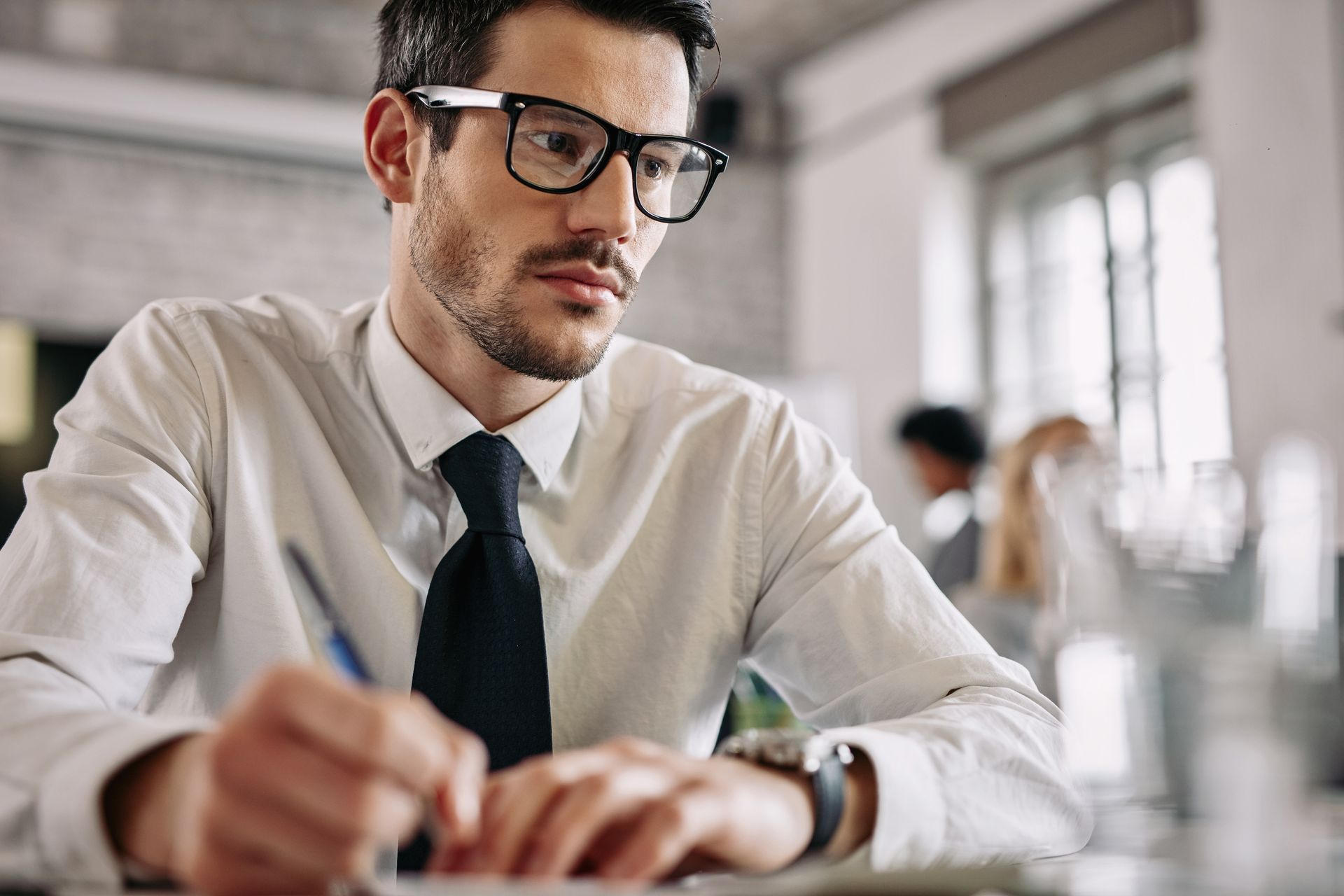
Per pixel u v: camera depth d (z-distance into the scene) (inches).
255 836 18.5
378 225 191.6
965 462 148.3
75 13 178.1
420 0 41.4
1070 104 173.9
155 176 180.4
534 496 42.4
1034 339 189.0
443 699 36.0
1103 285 177.2
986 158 196.1
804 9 197.5
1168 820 26.1
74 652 30.4
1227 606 28.0
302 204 187.8
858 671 40.0
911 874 23.3
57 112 171.8
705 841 23.1
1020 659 103.0
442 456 40.1
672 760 24.1
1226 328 149.6
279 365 41.6
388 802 18.7
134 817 21.3
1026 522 106.4
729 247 220.8
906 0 194.2
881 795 27.4
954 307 196.9
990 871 23.2
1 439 165.3
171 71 183.3
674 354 47.6
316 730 18.5
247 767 18.5
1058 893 20.6
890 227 203.3
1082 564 30.0
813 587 42.3
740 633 43.8
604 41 38.4
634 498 43.7
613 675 42.0
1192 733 26.5
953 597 111.8
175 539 35.4
